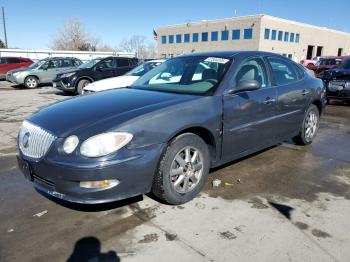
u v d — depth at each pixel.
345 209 3.29
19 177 4.20
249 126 3.93
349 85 9.23
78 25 63.19
